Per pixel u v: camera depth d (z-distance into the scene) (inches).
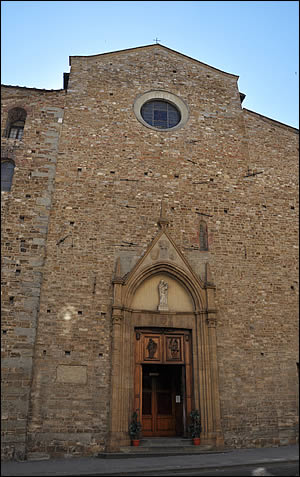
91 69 810.2
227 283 680.4
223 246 708.0
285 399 627.5
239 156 792.9
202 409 595.8
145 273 657.6
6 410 538.6
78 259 645.9
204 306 651.5
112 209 693.3
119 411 567.5
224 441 581.0
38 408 550.3
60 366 577.6
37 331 588.7
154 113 813.2
